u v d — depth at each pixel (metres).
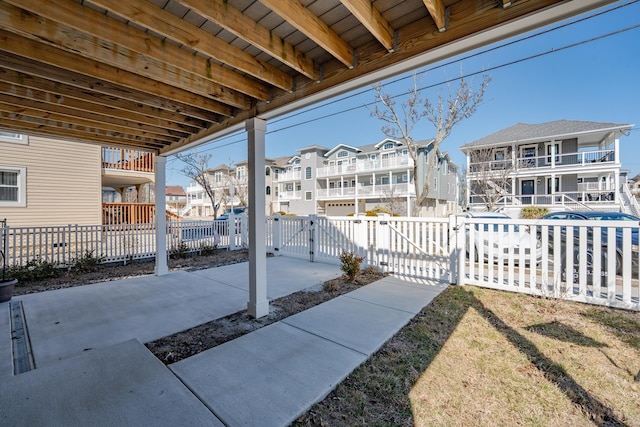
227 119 3.91
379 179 25.08
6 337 2.96
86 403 1.84
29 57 2.33
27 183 8.59
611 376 2.21
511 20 1.92
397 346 2.72
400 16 2.26
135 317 3.49
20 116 3.82
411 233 5.34
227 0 2.07
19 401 1.85
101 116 3.88
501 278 4.44
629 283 3.53
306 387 2.08
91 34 2.08
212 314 3.58
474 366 2.38
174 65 2.53
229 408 1.84
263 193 3.60
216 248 8.62
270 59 2.84
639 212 12.56
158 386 2.04
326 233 6.71
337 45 2.46
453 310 3.63
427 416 1.83
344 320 3.32
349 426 1.74
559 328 3.05
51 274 5.65
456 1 2.12
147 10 2.04
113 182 13.44
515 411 1.87
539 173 16.02
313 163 27.88
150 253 7.46
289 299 4.15
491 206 14.99
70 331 3.10
